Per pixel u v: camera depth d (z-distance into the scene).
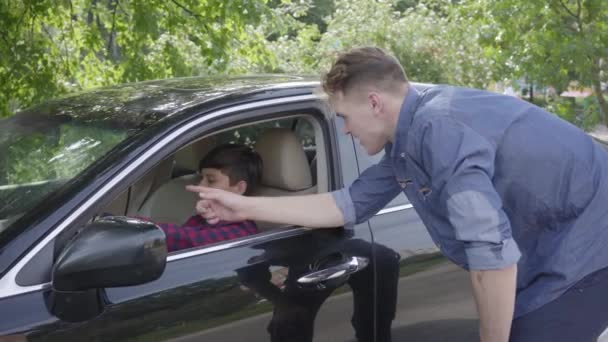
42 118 2.81
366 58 2.16
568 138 2.21
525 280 2.32
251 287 2.40
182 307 2.25
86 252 1.95
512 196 2.20
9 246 2.05
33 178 2.42
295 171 2.83
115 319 2.12
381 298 2.73
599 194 2.24
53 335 2.00
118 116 2.56
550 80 7.15
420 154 2.11
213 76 3.13
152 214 2.90
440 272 2.92
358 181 2.60
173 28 6.18
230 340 2.33
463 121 2.08
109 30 6.52
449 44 9.36
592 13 7.09
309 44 9.54
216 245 2.43
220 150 2.87
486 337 2.06
